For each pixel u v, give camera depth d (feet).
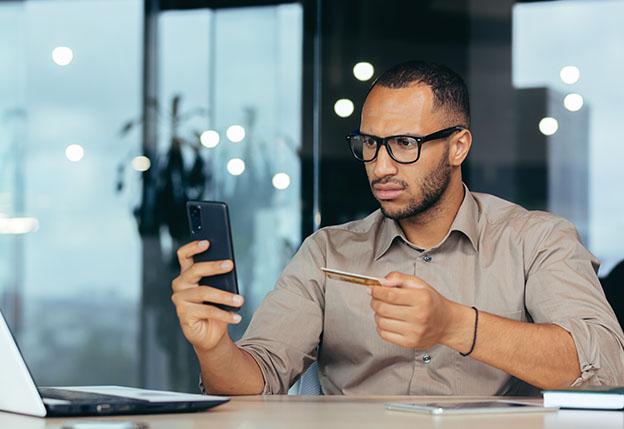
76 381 11.07
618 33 10.21
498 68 10.62
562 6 10.39
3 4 11.10
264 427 2.67
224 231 3.82
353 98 11.15
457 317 3.82
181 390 11.08
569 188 10.32
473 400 3.73
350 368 5.14
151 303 11.16
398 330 3.59
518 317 4.89
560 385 4.03
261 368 4.68
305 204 11.21
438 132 4.72
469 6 10.77
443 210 5.01
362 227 5.49
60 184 11.14
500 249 5.03
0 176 11.09
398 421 2.84
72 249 11.14
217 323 4.01
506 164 10.52
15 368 2.89
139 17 11.21
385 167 4.71
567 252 4.85
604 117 10.24
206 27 11.26
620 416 3.02
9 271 11.06
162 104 11.25
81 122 11.18
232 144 11.27
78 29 11.17
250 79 11.27
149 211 11.19
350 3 11.16
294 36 11.25
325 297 5.23
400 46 11.03
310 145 11.22
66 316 11.10
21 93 11.14
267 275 11.24
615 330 4.36
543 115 10.42
